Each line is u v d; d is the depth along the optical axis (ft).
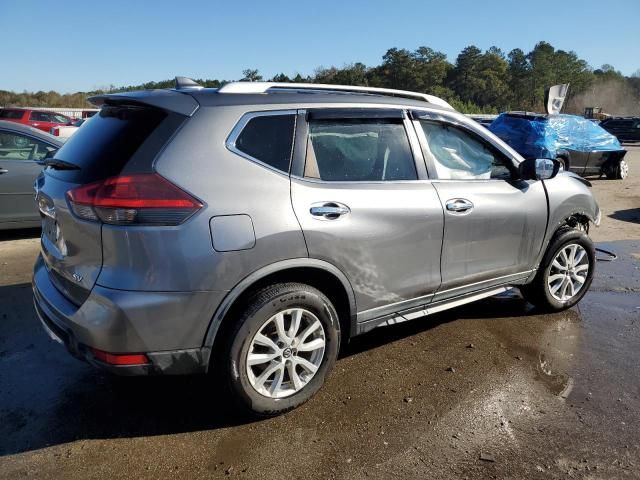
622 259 21.15
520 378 11.20
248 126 9.00
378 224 10.04
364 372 11.38
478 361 11.94
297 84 10.55
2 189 20.81
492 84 310.86
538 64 320.50
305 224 9.07
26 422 9.43
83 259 8.35
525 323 14.19
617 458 8.66
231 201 8.43
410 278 10.85
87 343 8.18
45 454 8.59
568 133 44.47
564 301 14.73
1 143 21.06
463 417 9.73
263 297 8.86
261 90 9.62
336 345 10.03
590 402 10.30
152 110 8.73
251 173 8.78
